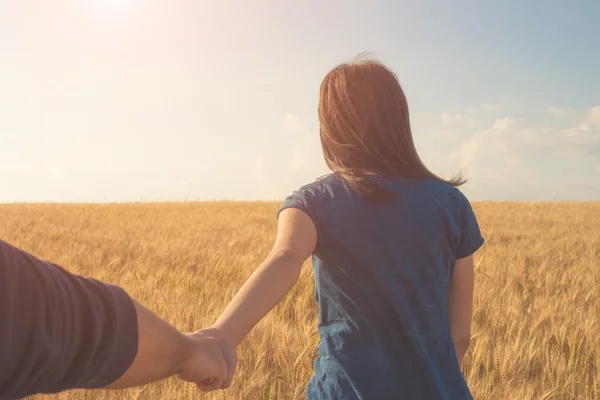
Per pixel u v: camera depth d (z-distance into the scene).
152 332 0.90
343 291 1.38
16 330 0.67
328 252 1.39
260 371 3.68
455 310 1.53
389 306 1.36
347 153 1.46
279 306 5.73
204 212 26.55
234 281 7.42
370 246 1.38
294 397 3.46
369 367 1.34
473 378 3.66
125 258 9.32
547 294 6.35
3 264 0.68
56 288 0.74
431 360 1.35
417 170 1.49
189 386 3.29
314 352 4.01
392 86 1.49
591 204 31.69
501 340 4.83
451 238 1.45
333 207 1.40
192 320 4.91
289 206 1.43
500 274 7.80
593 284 7.29
